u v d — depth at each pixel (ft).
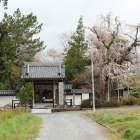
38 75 105.81
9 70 70.33
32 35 135.13
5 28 68.95
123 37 125.49
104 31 125.08
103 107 111.96
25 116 58.34
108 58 122.11
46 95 145.07
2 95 116.06
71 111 102.32
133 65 126.93
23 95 98.48
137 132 33.19
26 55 138.62
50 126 50.96
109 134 39.01
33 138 36.32
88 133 41.09
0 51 65.62
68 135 39.29
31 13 137.28
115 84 134.92
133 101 118.62
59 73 106.63
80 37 151.02
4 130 35.63
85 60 140.56
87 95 125.39
